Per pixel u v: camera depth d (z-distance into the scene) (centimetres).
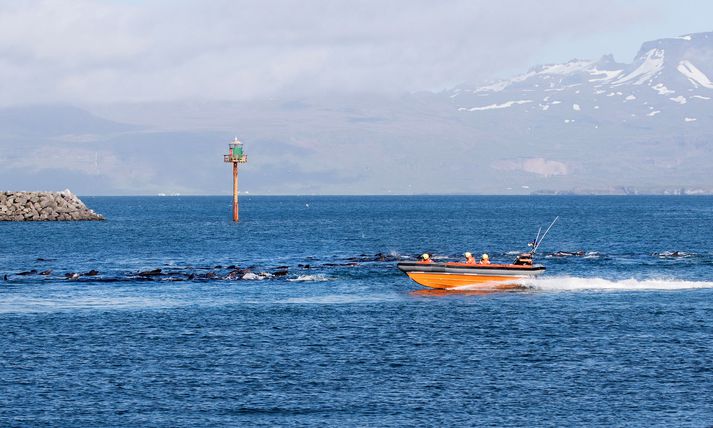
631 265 16062
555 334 8612
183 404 6306
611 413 6081
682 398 6400
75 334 8725
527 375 7019
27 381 6869
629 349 7906
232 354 7788
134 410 6169
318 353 7800
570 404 6278
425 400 6378
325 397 6462
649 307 10306
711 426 5828
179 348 8044
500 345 8100
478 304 10638
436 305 10588
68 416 6044
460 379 6912
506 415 6053
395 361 7488
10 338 8506
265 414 6088
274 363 7438
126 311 10200
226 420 5972
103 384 6794
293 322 9381
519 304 10612
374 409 6181
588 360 7494
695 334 8581
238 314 9950
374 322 9350
